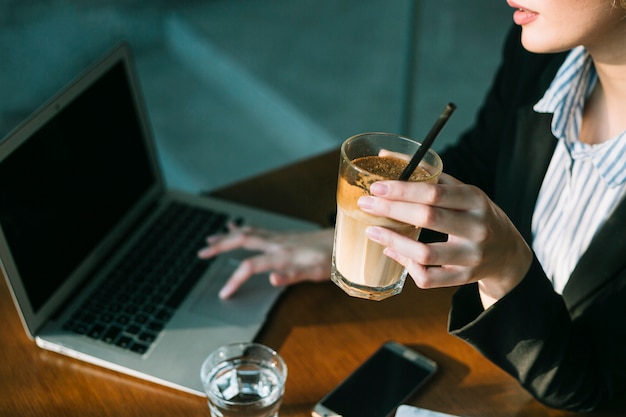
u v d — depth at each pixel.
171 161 3.50
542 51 1.01
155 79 4.09
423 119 3.54
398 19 4.32
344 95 3.82
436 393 1.08
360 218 0.85
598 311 1.09
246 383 1.02
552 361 1.01
